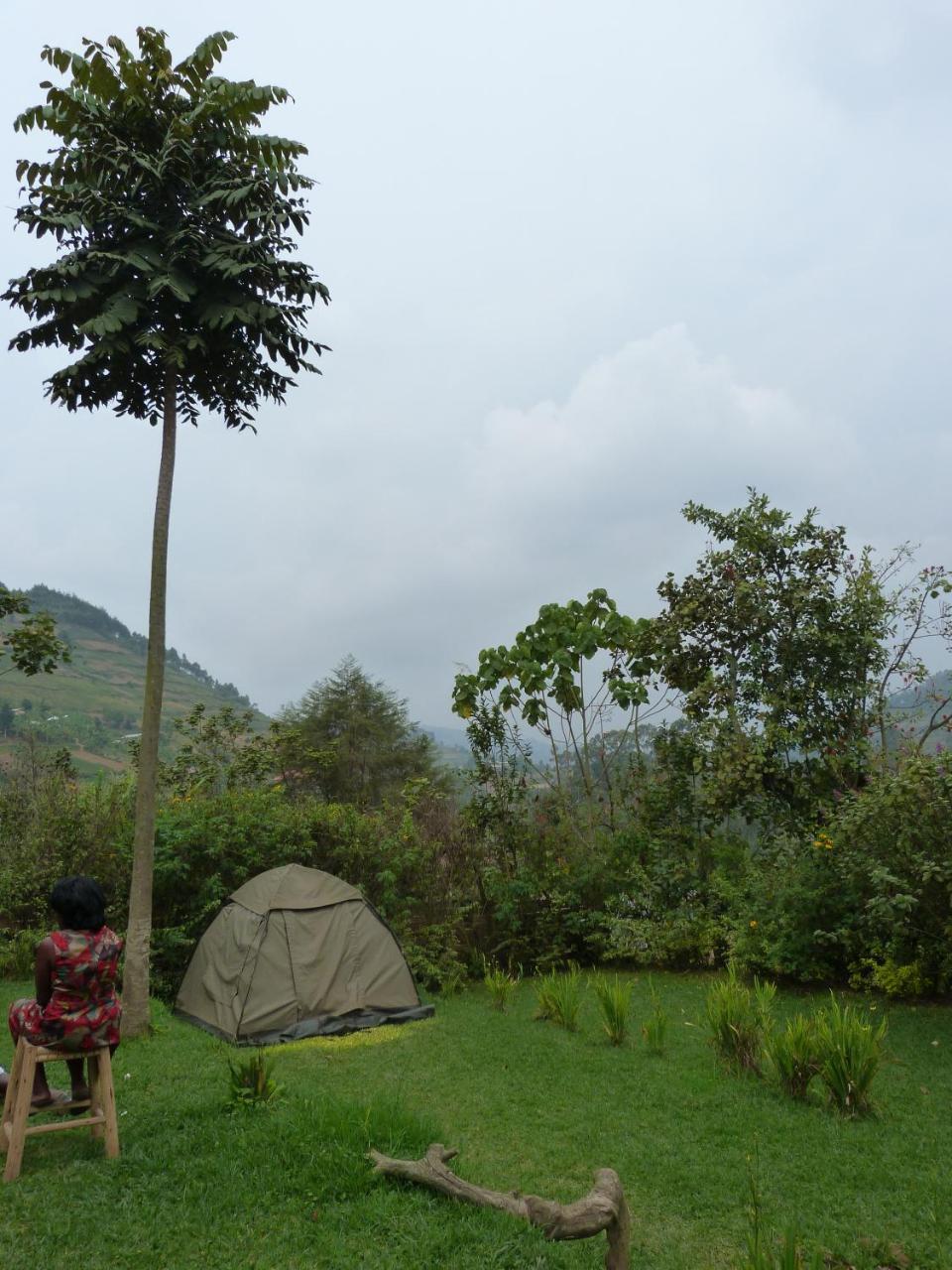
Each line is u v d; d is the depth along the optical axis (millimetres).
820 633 12453
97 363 8211
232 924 9609
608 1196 4141
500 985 10422
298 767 18031
